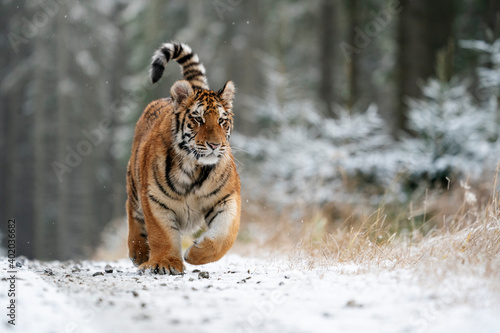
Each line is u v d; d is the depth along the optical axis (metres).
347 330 4.23
